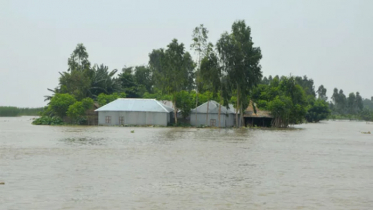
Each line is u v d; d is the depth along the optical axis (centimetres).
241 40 9175
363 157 3622
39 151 3678
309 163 3139
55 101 9756
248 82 9138
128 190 2062
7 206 1747
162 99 11644
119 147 4100
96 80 12862
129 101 9569
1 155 3366
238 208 1752
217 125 9638
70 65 12581
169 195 1969
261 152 3853
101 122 9375
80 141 4800
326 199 1933
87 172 2558
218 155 3525
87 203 1806
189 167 2806
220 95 9169
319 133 7788
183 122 10050
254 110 9750
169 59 9381
